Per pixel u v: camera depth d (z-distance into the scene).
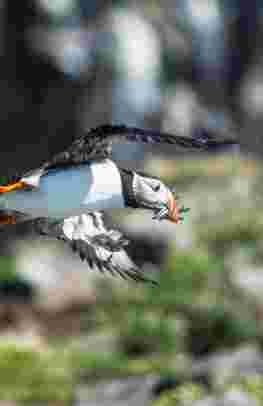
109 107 39.81
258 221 24.89
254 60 48.25
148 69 43.50
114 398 13.66
